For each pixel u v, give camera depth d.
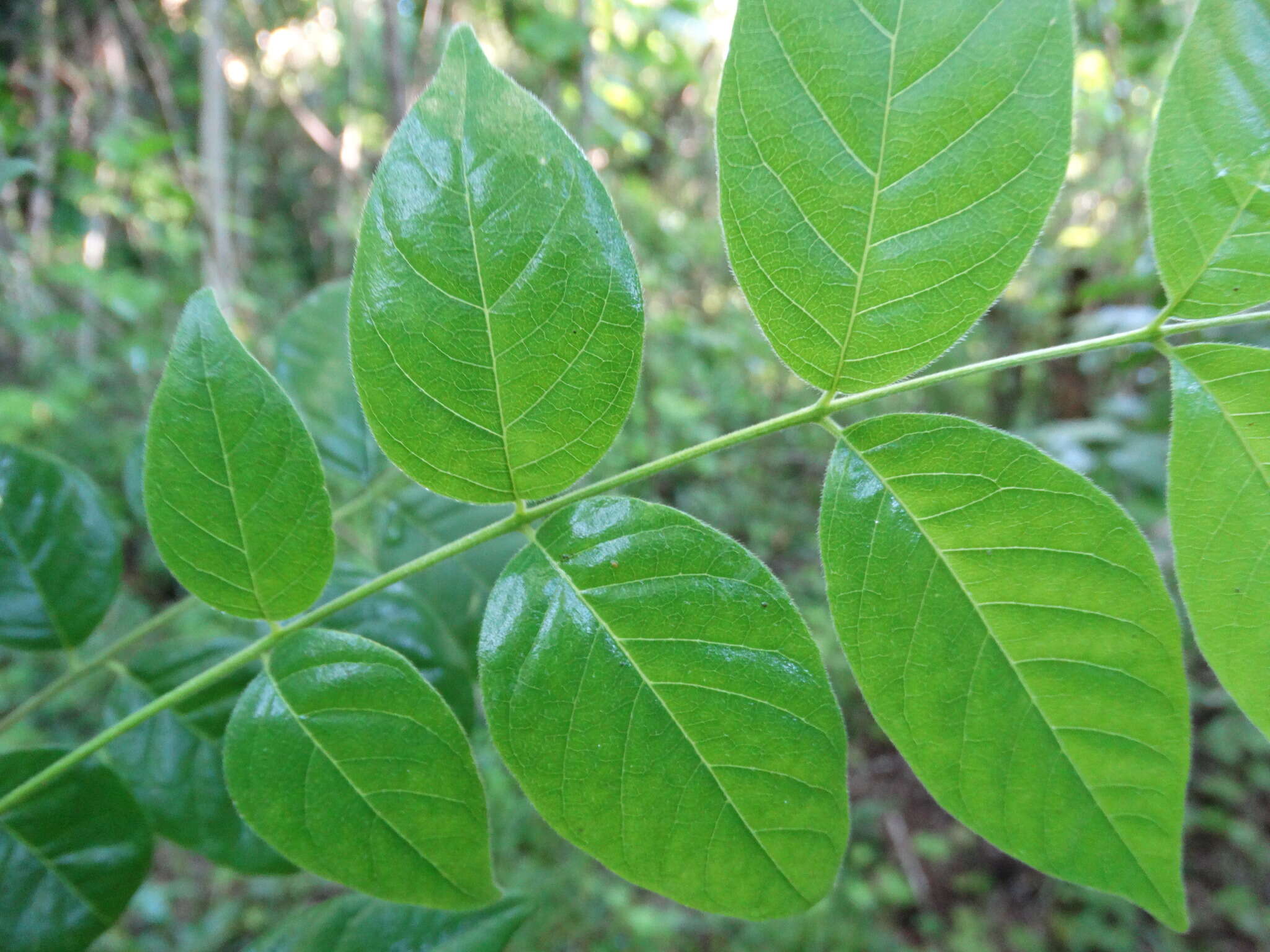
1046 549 0.11
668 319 0.90
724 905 0.11
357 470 0.19
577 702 0.11
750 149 0.11
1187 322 0.11
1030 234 0.11
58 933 0.15
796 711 0.11
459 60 0.10
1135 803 0.11
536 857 0.59
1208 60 0.11
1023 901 0.64
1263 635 0.11
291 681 0.12
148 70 0.89
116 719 0.16
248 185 1.19
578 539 0.11
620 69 1.03
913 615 0.11
